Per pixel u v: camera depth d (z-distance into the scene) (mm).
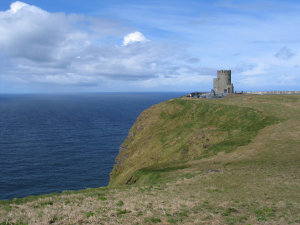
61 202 20469
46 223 15227
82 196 22672
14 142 120688
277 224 15352
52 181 73500
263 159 35781
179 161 47156
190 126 61812
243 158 38125
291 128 47312
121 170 63344
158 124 72438
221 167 34719
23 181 72750
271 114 56844
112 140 127812
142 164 54781
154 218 16141
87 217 16516
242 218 16312
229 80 103562
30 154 99875
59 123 189000
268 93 106375
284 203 19734
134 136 74938
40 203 20344
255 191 23266
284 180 25750
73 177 77188
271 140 43438
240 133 50781
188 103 77000
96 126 173750
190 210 18156
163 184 28188
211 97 90188
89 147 112750
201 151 48812
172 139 59062
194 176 31469
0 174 77250
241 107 63812
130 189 25984
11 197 62438
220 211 17859
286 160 33812
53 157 96625
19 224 15391
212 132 53344
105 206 18984
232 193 23125
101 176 78750
